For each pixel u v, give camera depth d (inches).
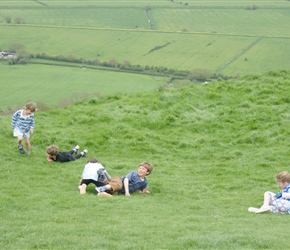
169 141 1052.5
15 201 660.7
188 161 968.3
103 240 486.6
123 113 1179.3
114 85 4630.9
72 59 6245.1
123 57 6501.0
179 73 5364.2
